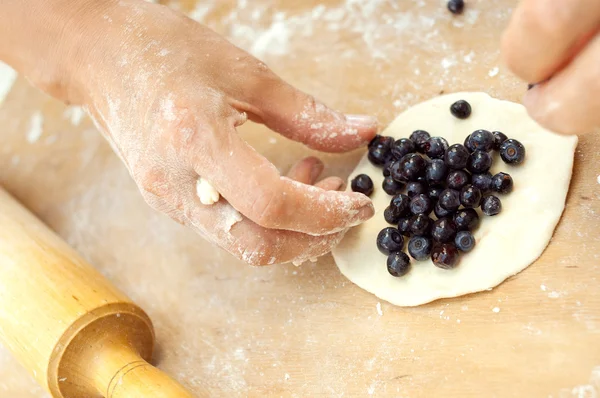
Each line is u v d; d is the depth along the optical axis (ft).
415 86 1.74
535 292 1.47
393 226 1.59
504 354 1.46
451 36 1.75
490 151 1.55
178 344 1.68
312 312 1.62
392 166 1.57
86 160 1.95
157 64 1.54
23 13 1.62
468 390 1.45
